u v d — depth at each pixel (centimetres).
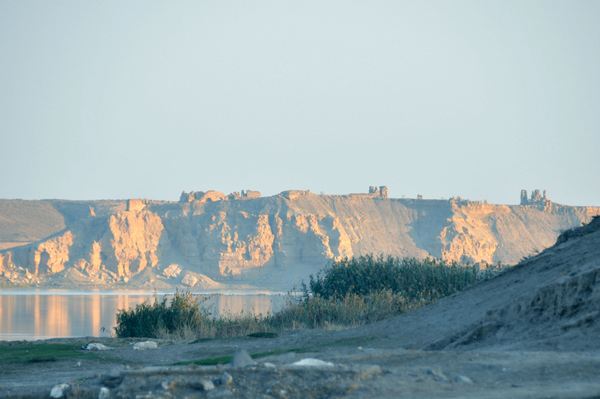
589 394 5075
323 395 5519
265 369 5866
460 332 8600
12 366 9481
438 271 15388
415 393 5422
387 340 9869
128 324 14512
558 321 7706
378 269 15812
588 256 9475
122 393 5788
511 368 5931
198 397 5559
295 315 13800
